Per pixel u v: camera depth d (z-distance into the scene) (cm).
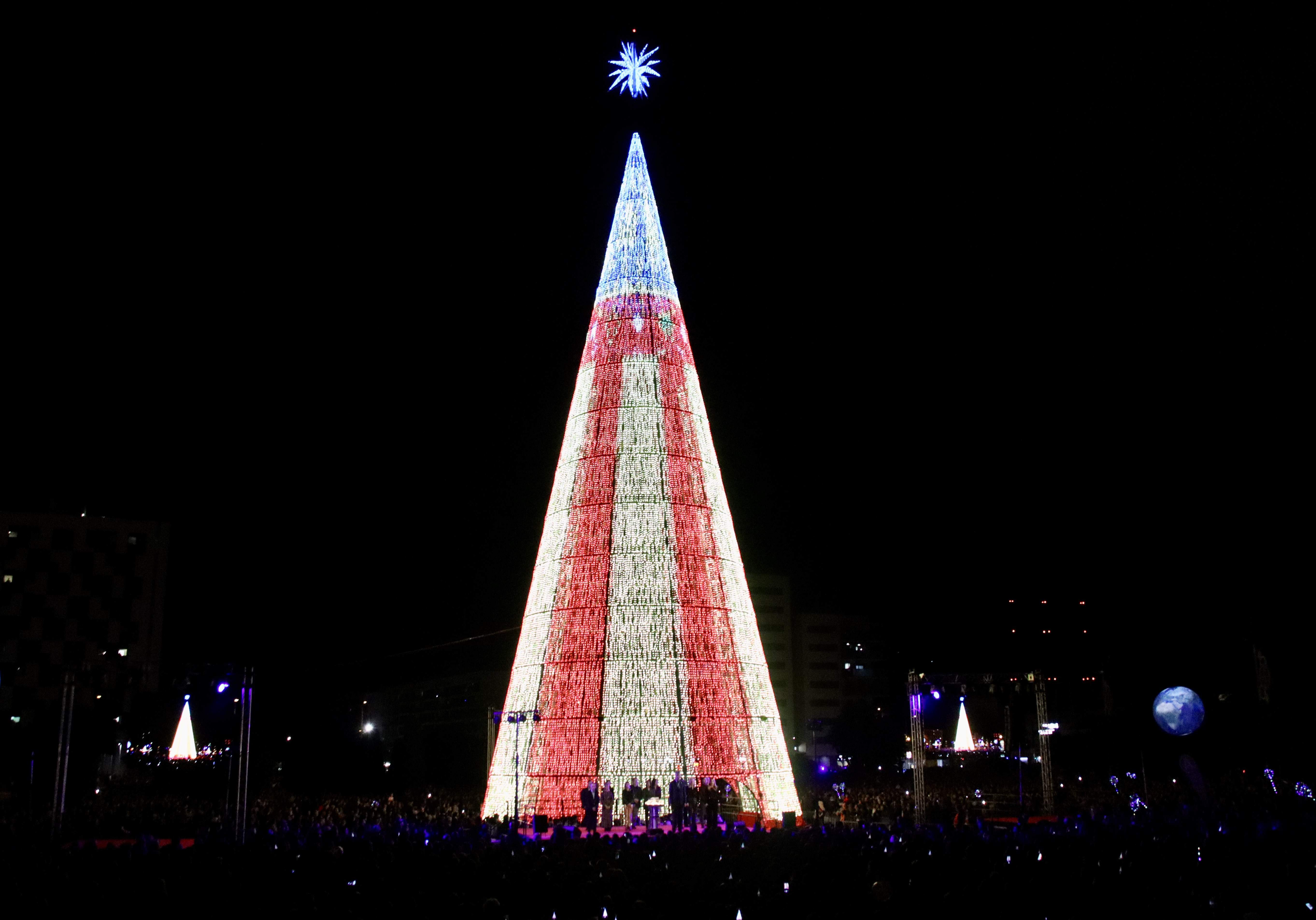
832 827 2698
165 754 7412
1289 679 3941
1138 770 5159
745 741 3484
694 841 2172
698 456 3728
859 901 1518
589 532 3594
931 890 1622
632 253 3884
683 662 3456
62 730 3350
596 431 3703
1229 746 4506
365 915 1455
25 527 8425
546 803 3347
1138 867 1756
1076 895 1555
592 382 3781
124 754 7350
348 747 6334
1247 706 4503
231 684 3406
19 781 5809
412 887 1678
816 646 11650
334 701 6612
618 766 3353
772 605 11625
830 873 1683
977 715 9938
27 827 3000
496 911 1391
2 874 1788
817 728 8269
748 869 1811
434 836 2447
